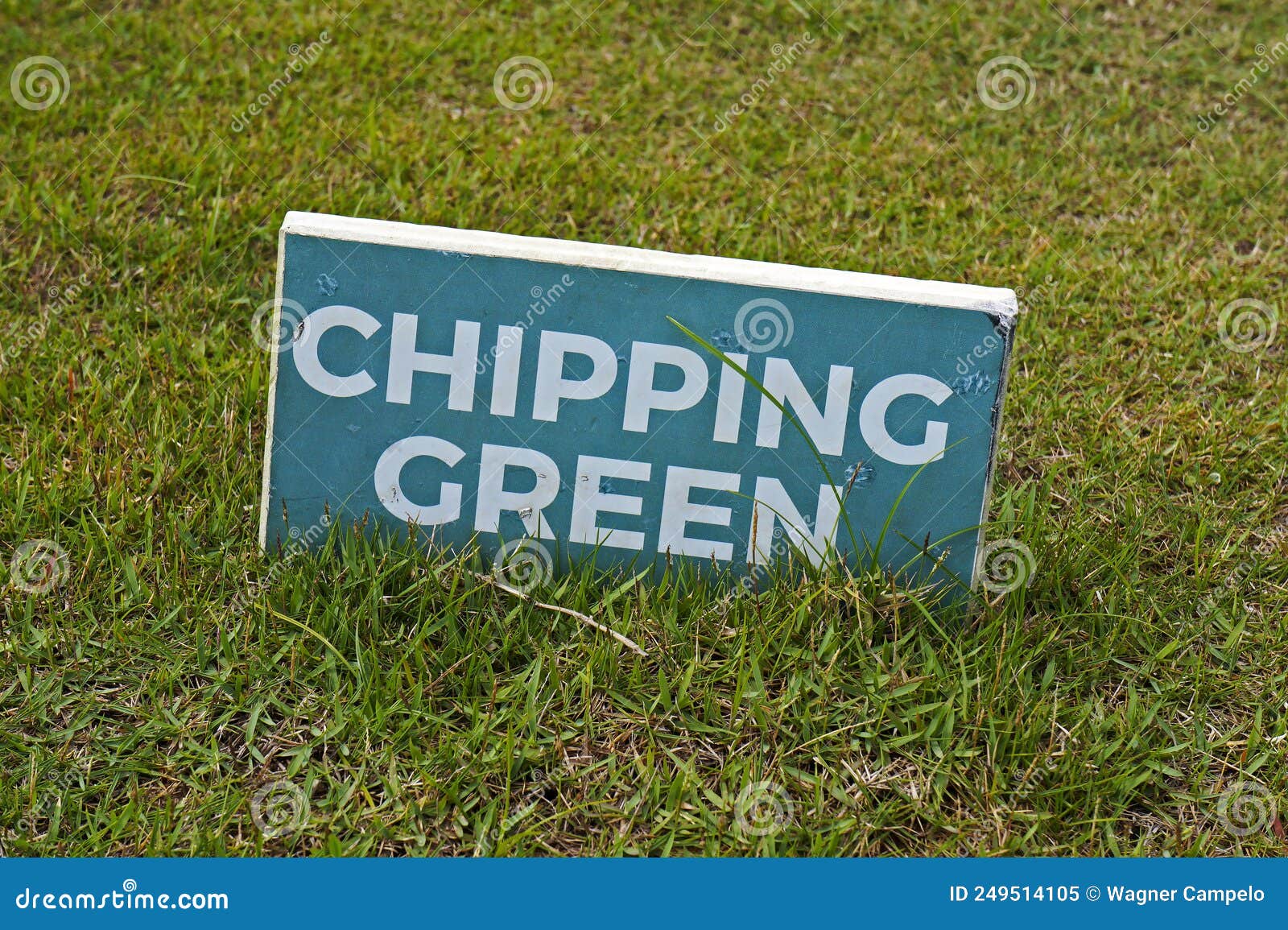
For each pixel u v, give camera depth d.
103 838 1.87
